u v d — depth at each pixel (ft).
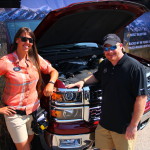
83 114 8.32
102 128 7.94
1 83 9.53
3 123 9.74
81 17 10.53
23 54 7.26
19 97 7.30
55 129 8.15
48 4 20.34
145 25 25.40
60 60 11.98
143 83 6.66
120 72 6.84
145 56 26.09
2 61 6.98
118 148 7.69
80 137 8.30
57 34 11.25
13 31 13.80
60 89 8.04
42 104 9.04
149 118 10.87
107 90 7.29
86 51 12.93
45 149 9.20
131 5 10.64
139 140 11.26
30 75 7.30
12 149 9.89
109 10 10.79
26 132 7.84
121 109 7.07
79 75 9.62
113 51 6.88
